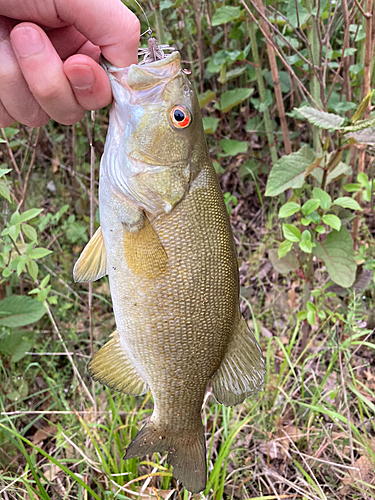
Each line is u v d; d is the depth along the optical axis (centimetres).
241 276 36
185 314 15
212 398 27
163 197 15
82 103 14
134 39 15
